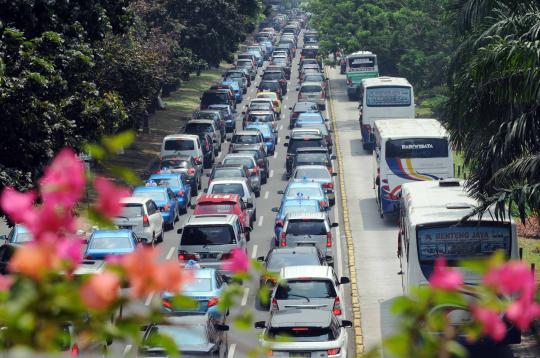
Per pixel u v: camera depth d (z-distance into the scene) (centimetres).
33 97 6931
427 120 11556
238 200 10012
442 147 10512
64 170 809
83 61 7950
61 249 799
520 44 5316
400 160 10569
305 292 6225
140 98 13675
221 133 18100
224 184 10956
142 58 13400
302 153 13375
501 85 5444
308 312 5403
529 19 5928
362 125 15950
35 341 794
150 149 16362
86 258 8288
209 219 8050
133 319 920
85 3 8594
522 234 9525
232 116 19550
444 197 6738
